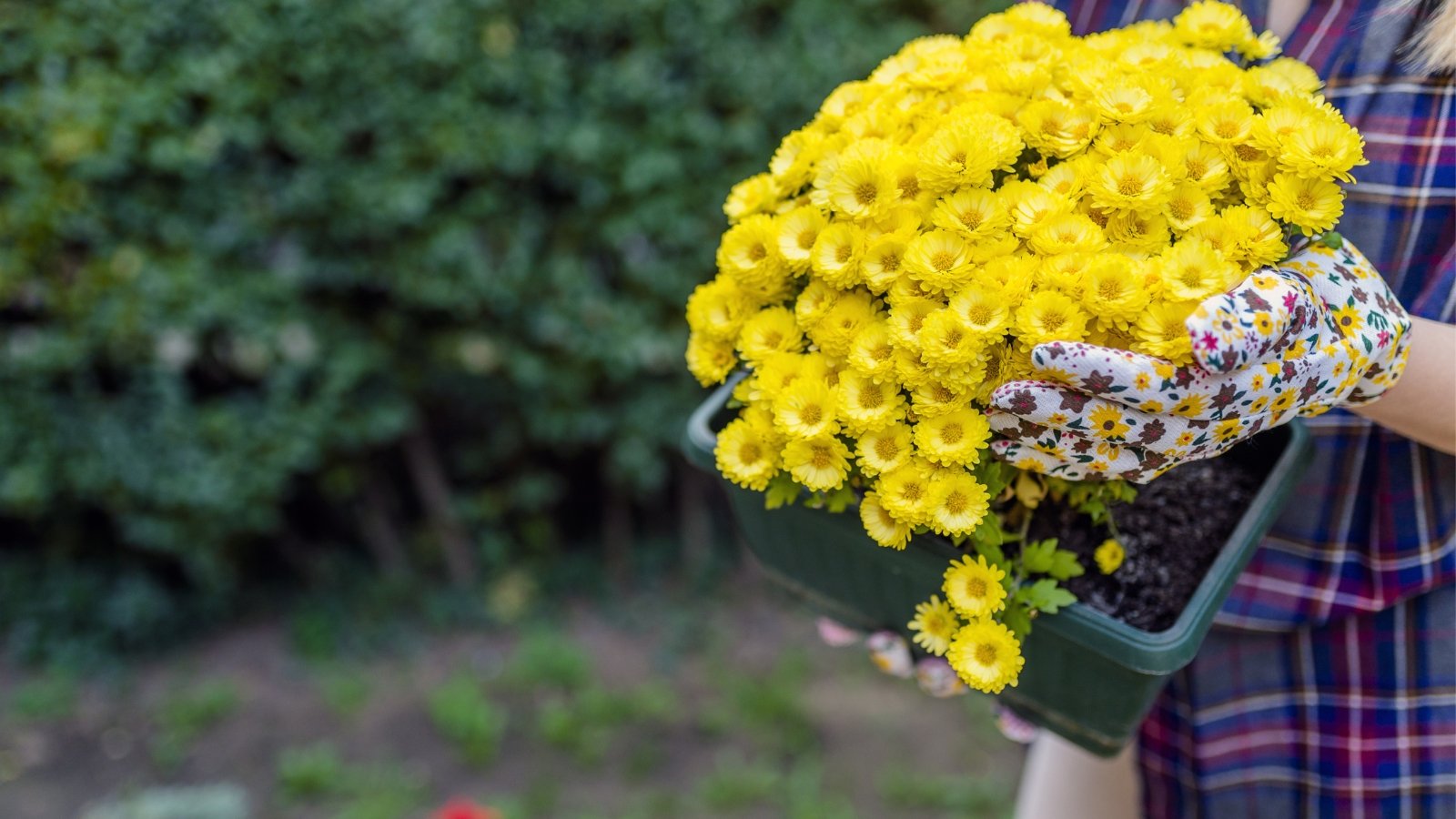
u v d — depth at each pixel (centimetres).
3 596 298
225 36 245
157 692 289
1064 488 91
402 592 320
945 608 90
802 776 267
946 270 83
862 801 262
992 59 95
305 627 308
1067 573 88
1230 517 97
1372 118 93
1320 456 100
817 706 291
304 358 278
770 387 88
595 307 288
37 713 280
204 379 284
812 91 276
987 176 84
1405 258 93
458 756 273
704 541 339
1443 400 87
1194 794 115
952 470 83
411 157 264
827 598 108
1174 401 76
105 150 245
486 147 265
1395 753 103
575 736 279
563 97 268
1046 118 88
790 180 95
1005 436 83
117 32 240
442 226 273
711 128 276
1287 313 76
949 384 81
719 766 272
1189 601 88
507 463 325
